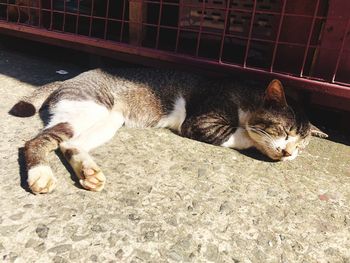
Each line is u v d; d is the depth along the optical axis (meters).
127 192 0.45
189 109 0.62
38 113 0.64
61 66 0.93
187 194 0.46
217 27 0.76
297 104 0.58
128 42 0.82
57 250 0.36
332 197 0.48
